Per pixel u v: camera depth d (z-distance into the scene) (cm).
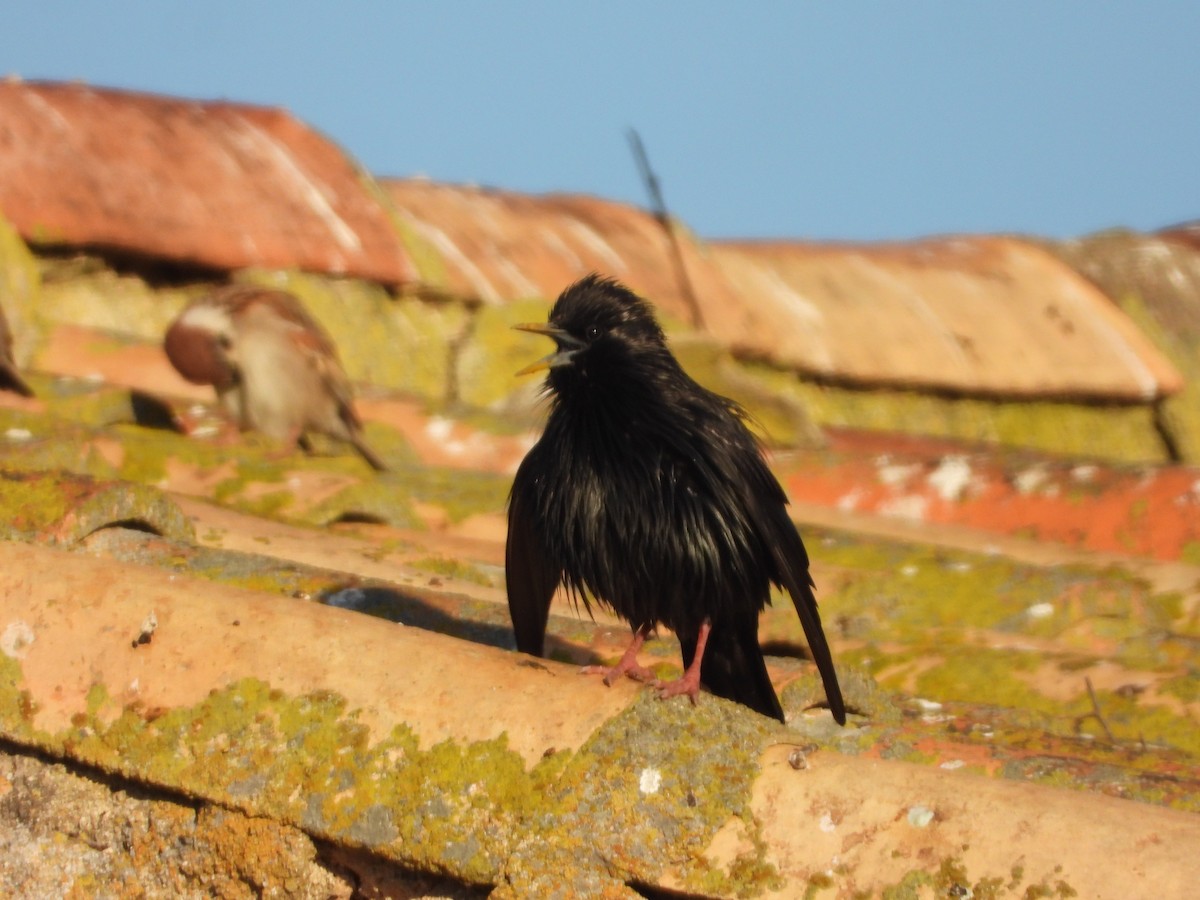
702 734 610
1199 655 1123
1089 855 523
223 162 2261
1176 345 3475
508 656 679
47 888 675
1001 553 1447
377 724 643
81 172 2052
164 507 900
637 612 851
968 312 3092
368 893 620
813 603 822
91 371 1816
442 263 2384
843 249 3244
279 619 696
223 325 1728
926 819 554
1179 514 1688
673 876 569
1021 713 894
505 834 594
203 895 645
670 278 2692
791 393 2706
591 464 839
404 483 1364
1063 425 3039
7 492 868
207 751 654
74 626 710
